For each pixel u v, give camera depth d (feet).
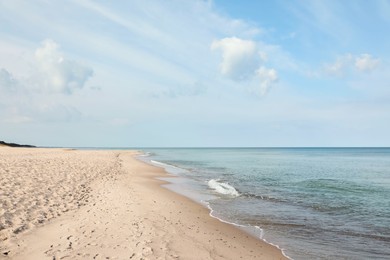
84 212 33.42
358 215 40.09
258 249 26.37
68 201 38.14
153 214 35.78
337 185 70.08
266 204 46.88
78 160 114.32
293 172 103.86
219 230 31.78
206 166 130.62
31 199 36.76
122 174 80.59
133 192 51.16
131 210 36.42
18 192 39.75
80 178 60.44
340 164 155.43
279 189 63.10
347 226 34.55
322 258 24.80
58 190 44.42
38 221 28.55
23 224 27.14
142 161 156.15
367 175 96.48
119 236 25.52
